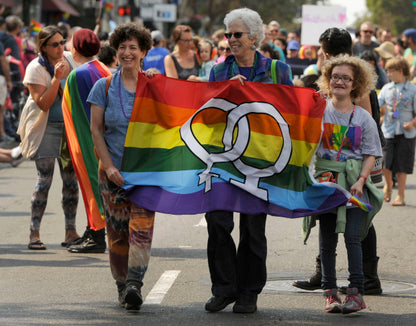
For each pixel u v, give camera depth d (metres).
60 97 18.06
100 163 13.19
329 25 43.50
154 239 19.33
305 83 21.53
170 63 26.00
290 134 13.27
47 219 21.75
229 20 13.35
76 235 18.38
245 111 13.27
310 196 13.18
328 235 13.27
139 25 13.17
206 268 16.31
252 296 13.08
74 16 75.38
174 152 13.18
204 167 13.16
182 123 13.26
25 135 17.92
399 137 24.95
